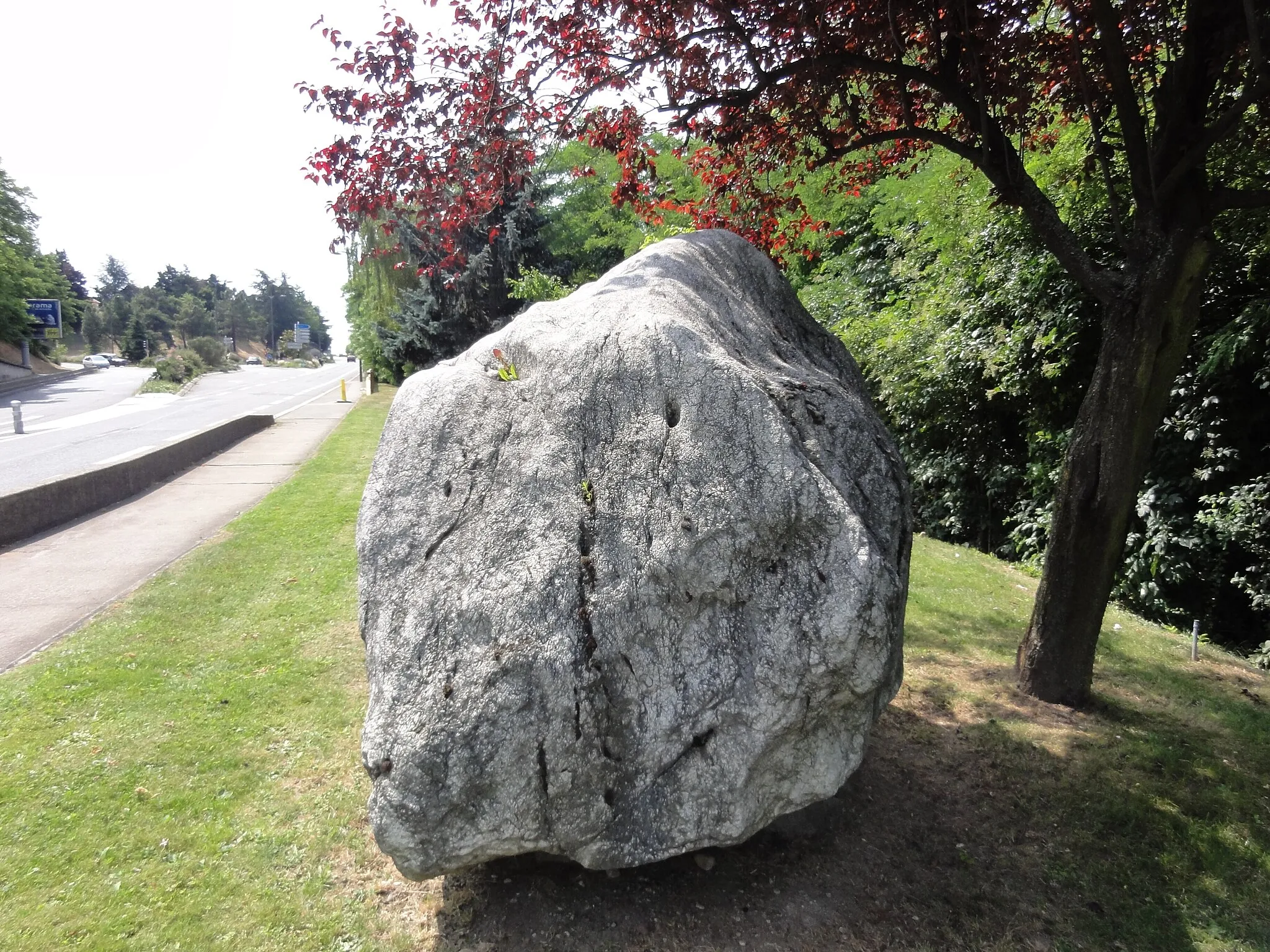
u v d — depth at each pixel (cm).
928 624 633
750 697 265
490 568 274
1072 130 771
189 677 480
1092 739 441
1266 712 492
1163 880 329
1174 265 423
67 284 5359
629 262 412
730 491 277
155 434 1728
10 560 744
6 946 271
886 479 323
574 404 301
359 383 3797
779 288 474
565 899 298
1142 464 454
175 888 302
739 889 307
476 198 539
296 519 863
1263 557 674
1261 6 401
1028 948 288
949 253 1055
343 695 462
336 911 293
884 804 371
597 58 527
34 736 405
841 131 568
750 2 491
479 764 248
